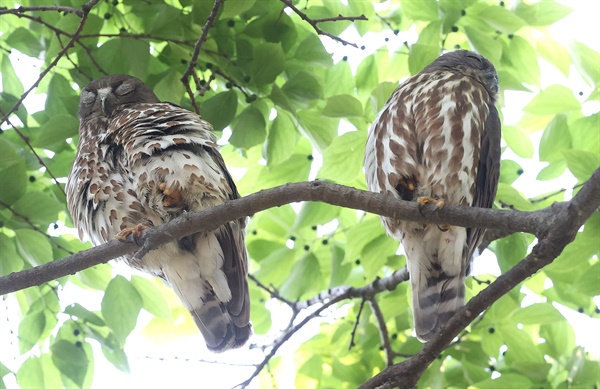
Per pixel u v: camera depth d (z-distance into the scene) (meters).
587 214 7.61
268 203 8.46
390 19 12.91
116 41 11.56
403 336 14.37
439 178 10.31
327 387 14.17
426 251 10.40
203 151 10.14
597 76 12.64
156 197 9.93
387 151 10.49
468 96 10.62
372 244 12.57
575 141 12.87
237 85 11.32
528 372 12.55
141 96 11.71
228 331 10.46
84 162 10.42
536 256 7.93
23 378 11.85
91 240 10.55
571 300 13.12
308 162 13.00
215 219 8.59
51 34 11.99
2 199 10.91
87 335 12.11
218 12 11.28
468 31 11.87
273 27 11.77
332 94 12.93
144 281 11.84
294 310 13.14
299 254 13.91
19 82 12.57
